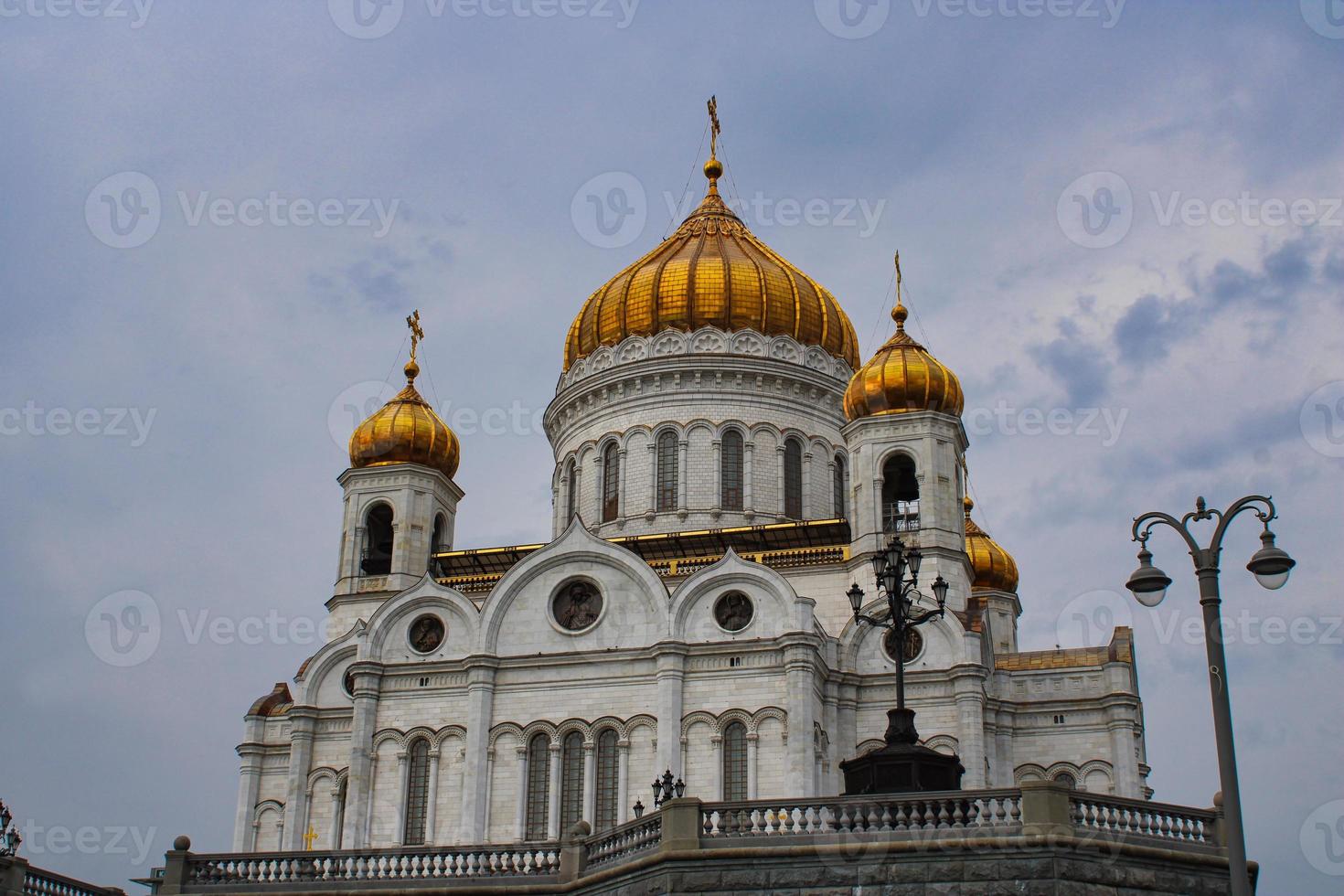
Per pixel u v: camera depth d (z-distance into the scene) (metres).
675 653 70.81
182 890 46.56
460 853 45.88
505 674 72.81
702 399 86.56
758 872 39.78
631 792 69.62
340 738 77.62
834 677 72.38
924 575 75.31
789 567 77.94
